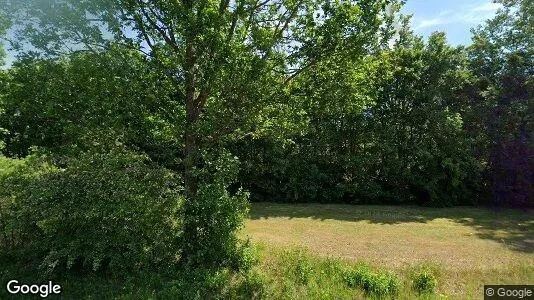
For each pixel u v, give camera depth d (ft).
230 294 23.25
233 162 28.45
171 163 33.86
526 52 57.31
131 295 22.62
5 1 25.34
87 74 25.23
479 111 56.70
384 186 58.49
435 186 55.11
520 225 43.39
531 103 53.98
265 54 26.02
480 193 58.54
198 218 26.43
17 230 26.16
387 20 29.81
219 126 28.45
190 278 24.88
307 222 44.50
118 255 24.80
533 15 56.39
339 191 57.98
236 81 25.89
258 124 29.96
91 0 25.46
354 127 57.31
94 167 26.71
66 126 27.55
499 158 56.90
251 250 28.09
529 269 27.20
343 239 36.50
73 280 24.76
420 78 56.80
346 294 22.99
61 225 24.39
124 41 26.86
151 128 30.27
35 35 25.43
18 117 34.65
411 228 41.73
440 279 25.63
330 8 25.79
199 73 26.03
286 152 58.08
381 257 30.48
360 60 28.32
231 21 27.14
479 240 36.50
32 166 28.30
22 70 25.23
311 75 28.76
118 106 27.02
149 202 25.70
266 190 59.21
